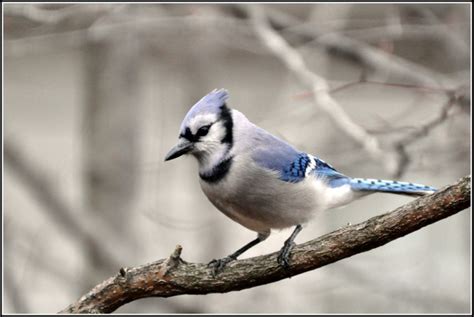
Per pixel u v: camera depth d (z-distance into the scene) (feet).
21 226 43.50
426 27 40.22
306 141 39.24
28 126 59.41
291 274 23.61
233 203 28.19
